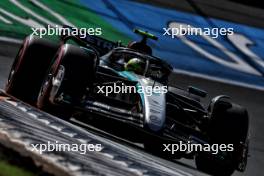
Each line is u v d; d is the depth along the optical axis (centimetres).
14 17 6234
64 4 7088
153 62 2994
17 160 1116
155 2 8212
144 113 2497
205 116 2783
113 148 1780
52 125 1900
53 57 2869
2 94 2470
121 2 7781
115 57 3117
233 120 2755
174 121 2653
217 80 6575
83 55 2595
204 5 8706
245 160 2773
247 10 9069
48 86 2591
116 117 2505
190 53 7119
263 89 6706
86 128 2791
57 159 1177
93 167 1227
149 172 1466
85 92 2558
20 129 1425
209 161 2755
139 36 7150
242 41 7981
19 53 3053
